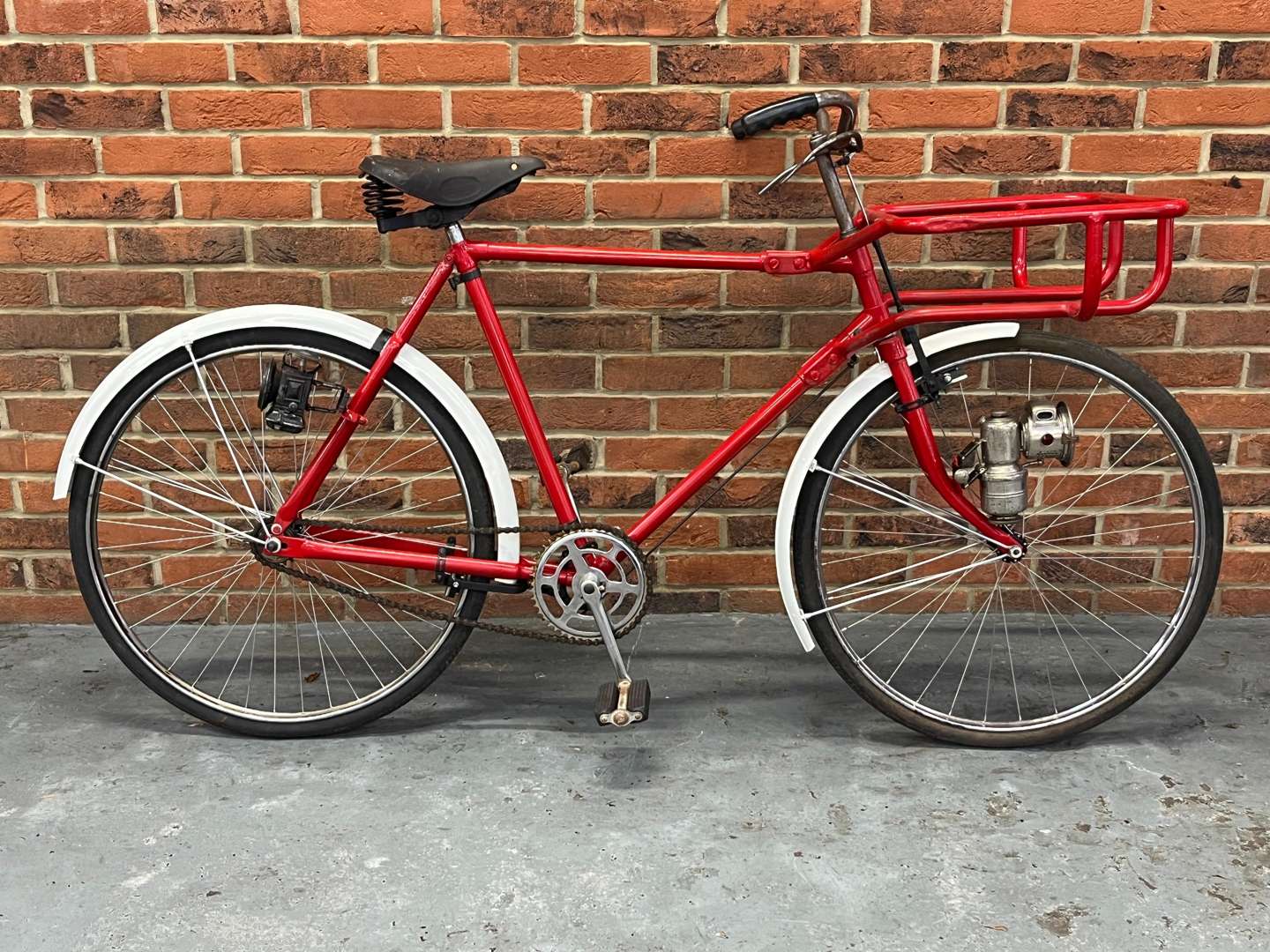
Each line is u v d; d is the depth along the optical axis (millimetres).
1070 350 1831
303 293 2152
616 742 1918
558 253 1806
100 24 1992
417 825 1676
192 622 2348
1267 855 1599
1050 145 2086
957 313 1737
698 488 1894
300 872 1566
